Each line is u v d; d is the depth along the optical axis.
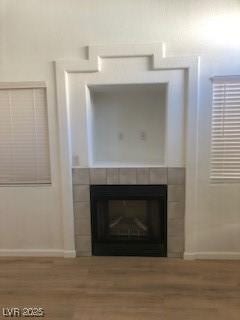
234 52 2.64
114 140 3.33
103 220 3.17
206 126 2.78
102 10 2.67
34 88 2.83
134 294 2.46
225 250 2.99
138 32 2.67
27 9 2.71
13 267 2.92
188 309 2.27
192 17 2.62
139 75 2.74
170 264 2.93
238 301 2.35
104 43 2.71
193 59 2.65
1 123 2.92
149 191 2.96
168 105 2.78
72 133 2.90
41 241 3.12
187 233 2.97
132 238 3.13
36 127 2.91
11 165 3.00
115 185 2.98
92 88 2.98
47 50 2.76
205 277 2.69
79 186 3.00
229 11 2.60
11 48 2.77
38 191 3.02
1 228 3.11
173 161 2.88
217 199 2.90
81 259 3.06
